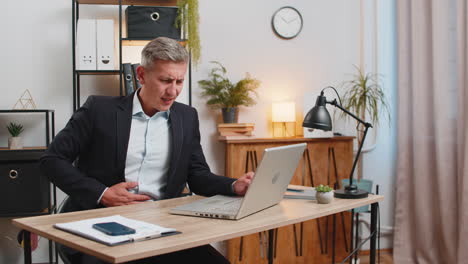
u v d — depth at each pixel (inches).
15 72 121.5
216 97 135.8
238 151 128.7
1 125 120.8
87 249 44.9
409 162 139.4
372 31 149.6
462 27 117.1
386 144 150.8
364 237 148.7
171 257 71.6
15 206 108.7
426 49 130.3
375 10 148.6
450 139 123.1
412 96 135.9
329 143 139.0
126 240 46.8
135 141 80.6
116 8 126.7
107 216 60.7
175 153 80.4
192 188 82.4
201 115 135.3
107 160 77.5
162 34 116.4
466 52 115.5
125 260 42.3
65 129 77.4
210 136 136.0
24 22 122.0
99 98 80.4
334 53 148.9
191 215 61.3
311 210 65.5
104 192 69.7
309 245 137.9
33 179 109.3
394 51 150.0
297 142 134.8
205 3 135.9
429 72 130.3
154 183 82.0
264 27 141.9
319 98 85.7
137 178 81.1
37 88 122.7
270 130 142.4
